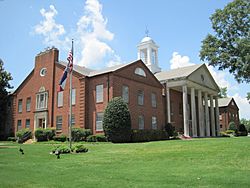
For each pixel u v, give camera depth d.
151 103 36.94
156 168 12.02
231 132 56.19
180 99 47.50
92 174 10.88
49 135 32.50
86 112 31.73
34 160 15.34
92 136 29.25
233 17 31.09
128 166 12.77
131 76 34.06
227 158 13.37
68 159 15.49
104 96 31.03
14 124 40.03
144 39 52.59
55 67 36.22
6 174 11.11
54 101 35.19
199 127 46.47
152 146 19.38
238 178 9.49
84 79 32.25
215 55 32.41
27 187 8.75
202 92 49.09
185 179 9.51
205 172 10.76
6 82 42.59
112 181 9.42
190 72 43.88
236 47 30.66
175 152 15.83
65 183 9.27
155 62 52.16
